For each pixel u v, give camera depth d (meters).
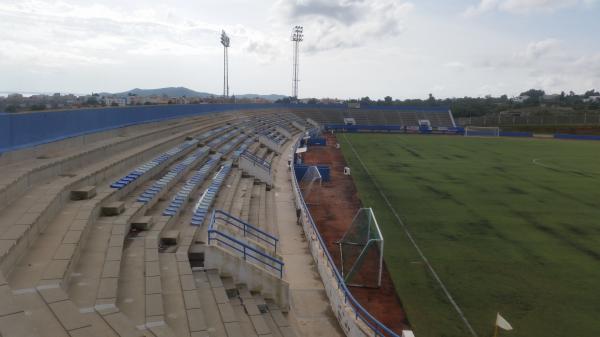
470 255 17.16
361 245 16.88
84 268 8.46
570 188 30.53
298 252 16.64
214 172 25.67
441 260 16.59
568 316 12.49
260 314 10.38
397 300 13.38
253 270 11.73
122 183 14.58
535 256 17.14
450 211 23.86
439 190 29.42
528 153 52.12
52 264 7.64
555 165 41.94
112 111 20.98
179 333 7.84
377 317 12.32
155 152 22.36
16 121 12.48
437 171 37.44
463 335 11.45
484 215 23.09
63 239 8.84
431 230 20.33
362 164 41.34
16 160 12.42
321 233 19.75
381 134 80.31
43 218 9.27
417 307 12.93
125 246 10.79
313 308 12.47
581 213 23.75
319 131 76.25
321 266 14.27
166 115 31.73
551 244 18.58
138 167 18.58
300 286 13.77
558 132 87.75
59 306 6.34
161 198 16.30
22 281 6.91
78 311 6.27
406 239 18.98
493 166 40.72
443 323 12.04
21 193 10.44
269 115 74.00
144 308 7.98
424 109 102.94
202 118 43.19
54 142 14.91
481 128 82.12
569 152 53.62
